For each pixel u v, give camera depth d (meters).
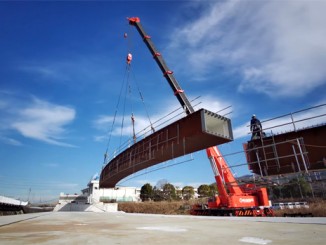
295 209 31.80
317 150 24.34
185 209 57.62
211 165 32.31
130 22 48.69
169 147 26.56
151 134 30.39
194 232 11.33
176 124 26.02
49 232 12.26
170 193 108.94
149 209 70.44
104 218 27.33
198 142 24.94
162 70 43.75
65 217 30.14
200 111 22.78
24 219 24.44
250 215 29.36
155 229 13.14
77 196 105.69
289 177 26.41
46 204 112.50
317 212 29.44
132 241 8.76
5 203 76.62
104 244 8.11
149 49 46.22
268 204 31.69
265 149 28.08
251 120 29.61
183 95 40.78
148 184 110.31
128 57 54.62
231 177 32.66
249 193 32.78
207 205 34.12
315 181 24.66
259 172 28.52
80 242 8.65
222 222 17.70
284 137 26.95
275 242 7.99
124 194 110.94
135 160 34.44
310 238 8.68
